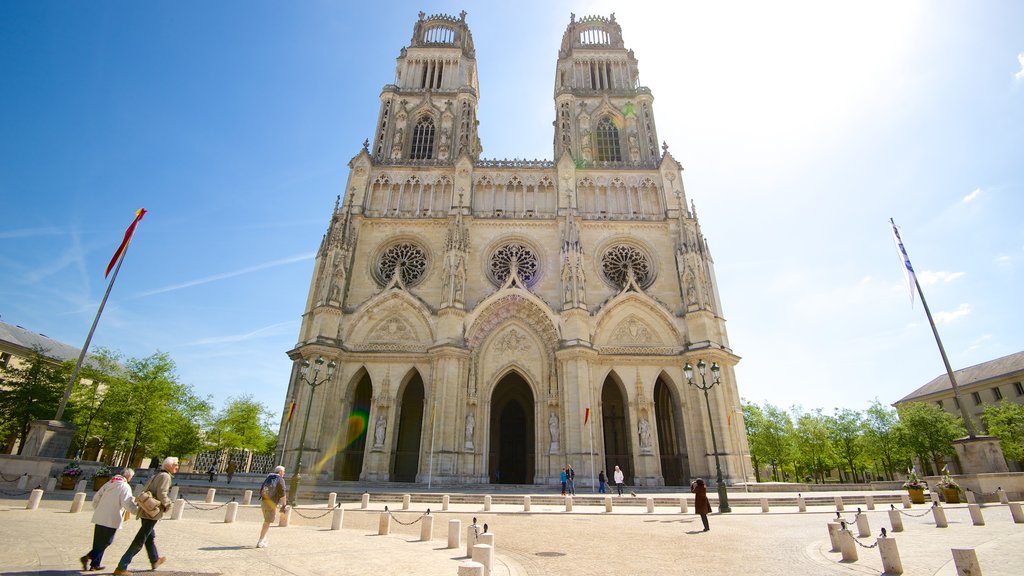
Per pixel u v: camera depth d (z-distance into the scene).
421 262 58.38
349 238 56.91
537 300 53.78
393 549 16.39
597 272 57.88
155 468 71.69
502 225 59.94
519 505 34.81
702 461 48.44
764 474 109.44
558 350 50.50
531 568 13.97
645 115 69.00
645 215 61.06
